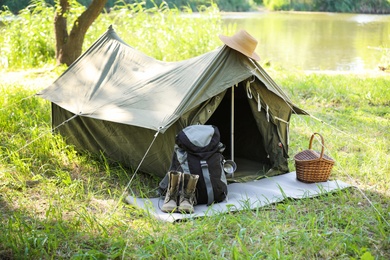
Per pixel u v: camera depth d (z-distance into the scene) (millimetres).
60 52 9508
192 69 4922
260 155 5492
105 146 5250
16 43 10477
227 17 21328
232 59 4809
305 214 4258
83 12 9422
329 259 3539
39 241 3602
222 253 3539
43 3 11227
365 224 4031
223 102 5801
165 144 4699
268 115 4945
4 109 6465
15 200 4457
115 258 3547
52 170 5047
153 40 11023
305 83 8656
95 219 3971
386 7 25422
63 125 5605
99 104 5070
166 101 4707
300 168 4855
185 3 22312
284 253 3613
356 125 6695
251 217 4145
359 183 4945
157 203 4430
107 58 5695
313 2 25594
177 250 3619
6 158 5270
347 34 16578
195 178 4238
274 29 17531
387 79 9203
